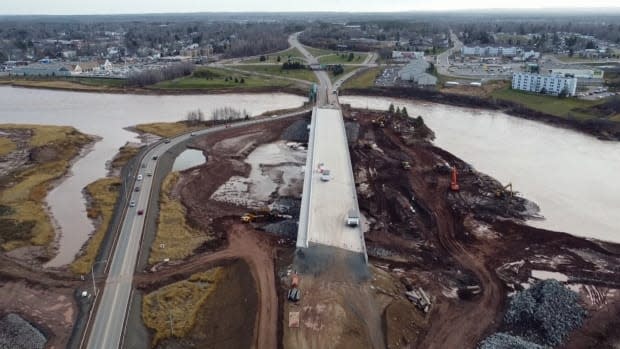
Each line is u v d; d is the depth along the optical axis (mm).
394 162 99688
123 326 49094
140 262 60812
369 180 91000
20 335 47750
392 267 61344
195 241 66188
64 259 62906
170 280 57125
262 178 95000
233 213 77688
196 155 107000
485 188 87062
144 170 93500
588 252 66625
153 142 114250
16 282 57031
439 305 53531
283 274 54875
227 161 102625
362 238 58844
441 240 69188
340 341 44312
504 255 65500
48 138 113312
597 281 59156
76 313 51406
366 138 116500
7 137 115688
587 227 74438
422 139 115875
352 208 65938
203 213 77000
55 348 46312
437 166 95812
